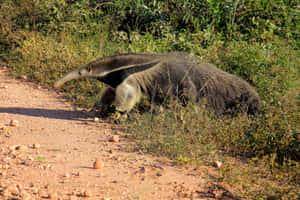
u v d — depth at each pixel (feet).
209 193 20.88
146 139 30.53
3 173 21.83
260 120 32.35
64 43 60.75
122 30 65.67
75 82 48.34
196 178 23.13
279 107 32.60
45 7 65.21
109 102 40.06
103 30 64.95
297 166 24.39
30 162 24.35
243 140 29.09
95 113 40.96
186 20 57.52
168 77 37.58
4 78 53.78
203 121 32.01
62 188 20.35
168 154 27.45
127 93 37.24
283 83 36.63
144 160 26.21
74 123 36.83
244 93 36.73
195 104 34.96
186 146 28.14
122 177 22.70
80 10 65.72
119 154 27.50
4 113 38.70
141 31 65.41
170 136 29.63
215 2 57.11
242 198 20.42
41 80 51.80
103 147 29.25
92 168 24.07
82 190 20.02
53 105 43.29
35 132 32.86
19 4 67.05
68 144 29.68
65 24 64.23
